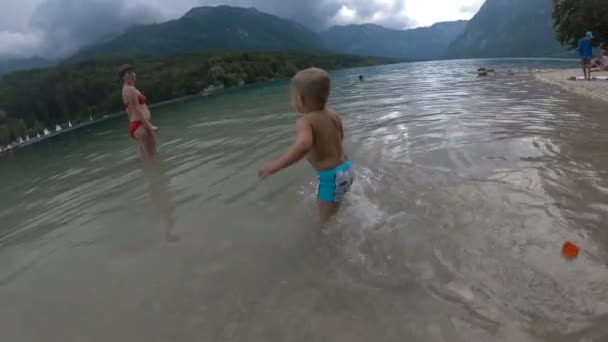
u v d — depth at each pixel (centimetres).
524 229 230
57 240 329
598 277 179
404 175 358
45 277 263
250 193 368
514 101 821
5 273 279
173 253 269
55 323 210
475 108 755
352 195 319
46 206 442
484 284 187
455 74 2173
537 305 168
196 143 666
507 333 155
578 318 157
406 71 3070
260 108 1155
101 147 868
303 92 277
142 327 195
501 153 399
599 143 405
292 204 327
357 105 987
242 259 248
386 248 234
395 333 166
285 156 252
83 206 414
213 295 213
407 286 196
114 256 280
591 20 1948
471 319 166
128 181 482
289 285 212
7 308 231
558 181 301
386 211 283
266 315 190
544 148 404
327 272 220
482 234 231
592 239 211
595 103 701
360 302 189
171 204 370
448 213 265
